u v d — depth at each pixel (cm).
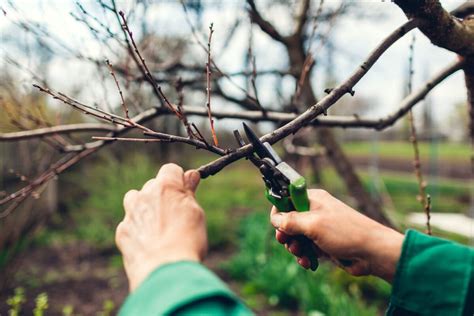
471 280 85
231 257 731
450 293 85
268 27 264
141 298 66
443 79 174
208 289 63
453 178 1538
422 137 1232
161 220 79
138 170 828
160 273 69
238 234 856
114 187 814
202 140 119
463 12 162
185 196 86
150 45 280
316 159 604
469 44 133
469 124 191
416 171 186
